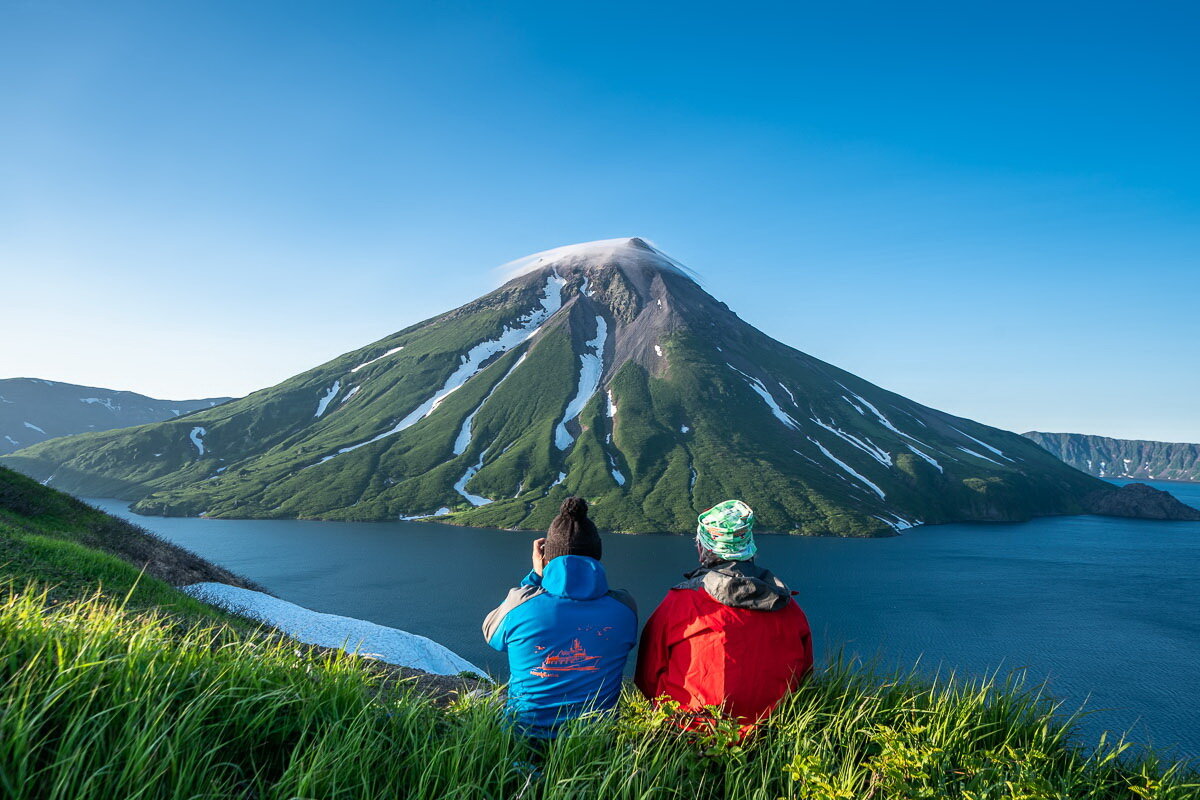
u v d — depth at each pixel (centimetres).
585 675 462
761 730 450
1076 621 10794
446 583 12725
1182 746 5916
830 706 512
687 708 454
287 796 320
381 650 2444
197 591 2709
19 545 1784
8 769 285
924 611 11300
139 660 383
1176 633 10175
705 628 456
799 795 384
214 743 351
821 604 11762
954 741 473
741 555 482
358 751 355
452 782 351
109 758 302
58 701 336
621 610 487
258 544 17238
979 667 8238
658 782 391
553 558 512
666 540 18888
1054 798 382
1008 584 13838
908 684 576
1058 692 7394
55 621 418
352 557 15525
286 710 402
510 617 476
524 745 416
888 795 386
